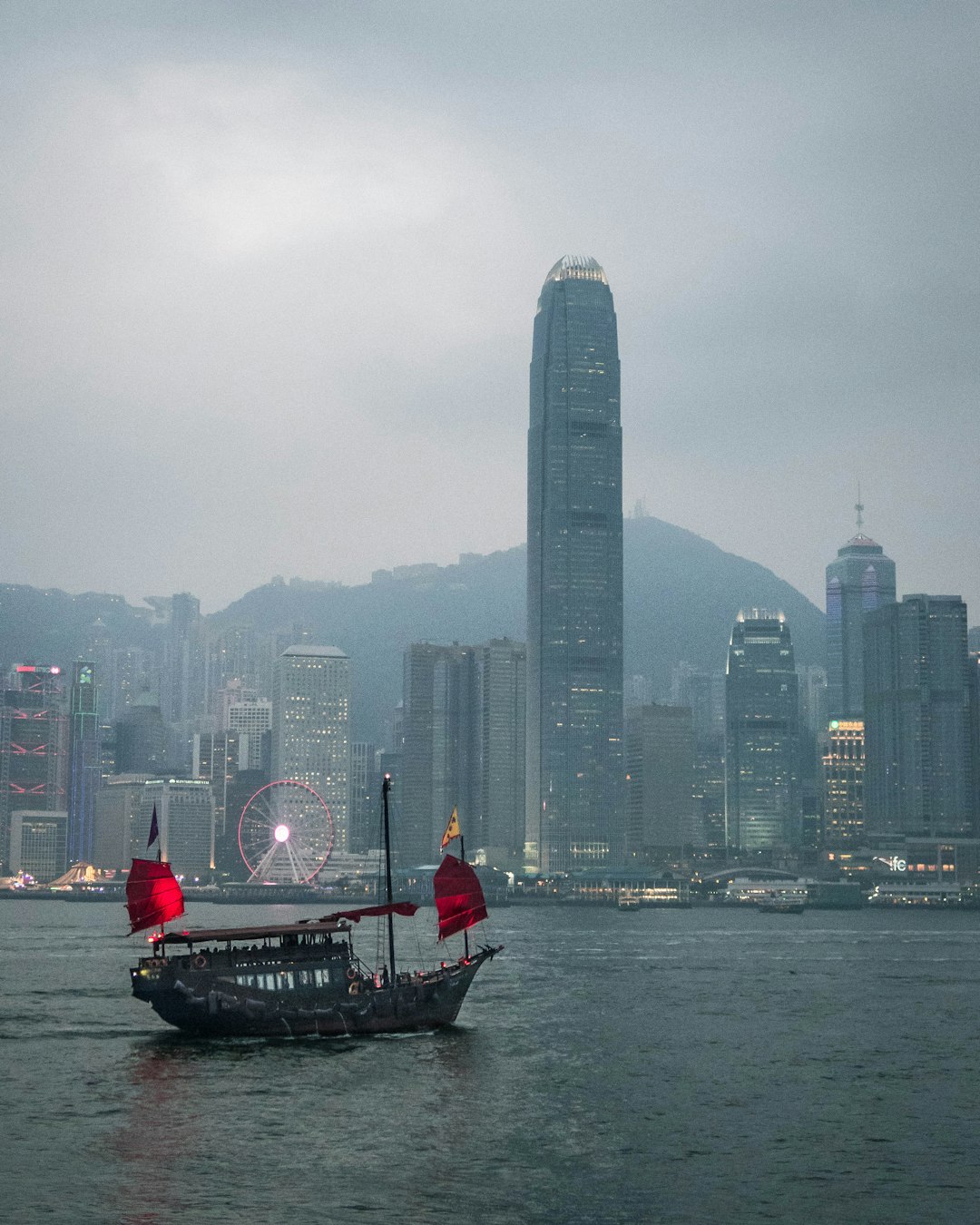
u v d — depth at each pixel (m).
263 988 166.50
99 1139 119.31
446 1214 99.00
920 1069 157.25
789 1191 105.06
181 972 162.12
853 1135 122.31
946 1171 110.44
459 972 178.38
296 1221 97.06
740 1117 129.38
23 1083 142.50
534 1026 188.50
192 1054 158.50
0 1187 104.88
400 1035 172.12
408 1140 119.38
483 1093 139.00
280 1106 131.75
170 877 166.25
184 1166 110.75
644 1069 154.75
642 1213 99.44
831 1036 183.75
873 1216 99.25
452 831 180.62
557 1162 112.38
